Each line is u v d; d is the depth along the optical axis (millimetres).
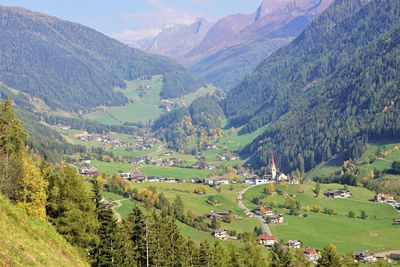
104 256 89375
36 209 79750
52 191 83000
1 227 62312
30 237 67188
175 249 109125
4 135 93250
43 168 92125
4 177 79562
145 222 101438
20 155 95438
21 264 56750
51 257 65500
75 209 83125
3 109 97438
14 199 79750
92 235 86125
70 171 85625
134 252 97938
